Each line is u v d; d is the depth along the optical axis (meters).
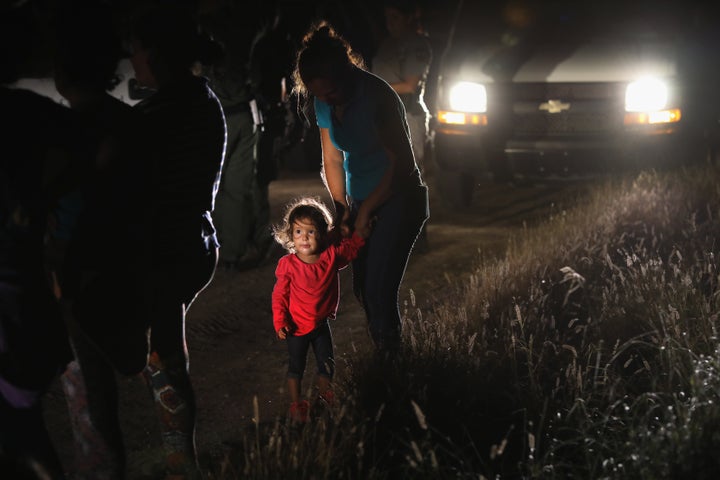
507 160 8.48
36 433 2.93
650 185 7.89
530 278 5.73
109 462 3.39
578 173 8.36
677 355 4.18
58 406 4.70
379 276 4.32
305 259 4.25
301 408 4.21
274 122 7.20
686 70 8.52
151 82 3.43
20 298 2.83
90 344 3.26
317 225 4.21
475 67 8.70
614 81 8.28
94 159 2.98
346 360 4.84
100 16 3.10
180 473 3.60
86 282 3.12
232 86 6.71
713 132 8.67
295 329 4.35
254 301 6.55
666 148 8.27
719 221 6.72
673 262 5.91
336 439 3.82
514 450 3.88
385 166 4.20
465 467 3.66
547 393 4.22
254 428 4.43
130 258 3.20
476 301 5.36
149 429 4.50
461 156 8.69
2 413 2.88
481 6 9.30
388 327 4.39
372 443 3.83
